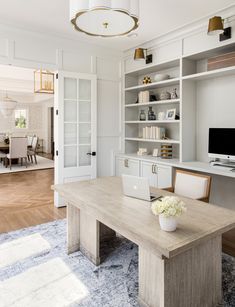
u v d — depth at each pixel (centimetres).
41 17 339
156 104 451
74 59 431
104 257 259
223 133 340
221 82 361
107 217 183
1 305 190
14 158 831
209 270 184
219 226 167
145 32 386
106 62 471
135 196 226
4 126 1209
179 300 167
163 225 160
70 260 253
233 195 356
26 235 313
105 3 166
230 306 189
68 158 434
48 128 1248
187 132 389
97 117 470
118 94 492
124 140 501
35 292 205
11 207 424
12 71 673
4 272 233
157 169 400
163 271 156
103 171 484
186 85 383
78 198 226
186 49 373
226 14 317
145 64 441
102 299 197
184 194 279
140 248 187
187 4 300
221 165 342
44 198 478
